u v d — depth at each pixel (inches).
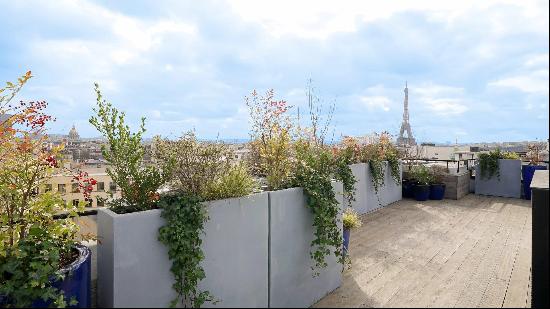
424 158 398.9
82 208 103.6
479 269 157.6
